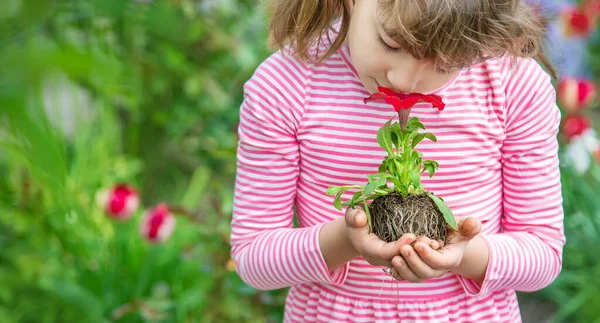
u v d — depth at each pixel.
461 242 1.07
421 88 1.05
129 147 2.51
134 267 1.88
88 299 1.88
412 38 0.98
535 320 2.03
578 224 2.02
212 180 2.17
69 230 2.06
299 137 1.14
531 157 1.14
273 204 1.17
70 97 2.43
